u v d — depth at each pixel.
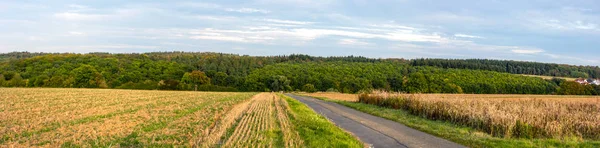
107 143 13.70
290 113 26.03
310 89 117.00
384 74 127.44
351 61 170.00
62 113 24.20
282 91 111.75
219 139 14.39
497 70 138.75
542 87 106.19
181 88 107.19
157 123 19.95
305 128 17.30
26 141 13.91
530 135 16.14
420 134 16.83
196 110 29.45
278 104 38.50
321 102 47.28
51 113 23.98
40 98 37.56
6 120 19.56
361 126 19.66
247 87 118.56
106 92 57.16
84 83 96.69
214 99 47.91
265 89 118.75
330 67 139.38
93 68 100.88
